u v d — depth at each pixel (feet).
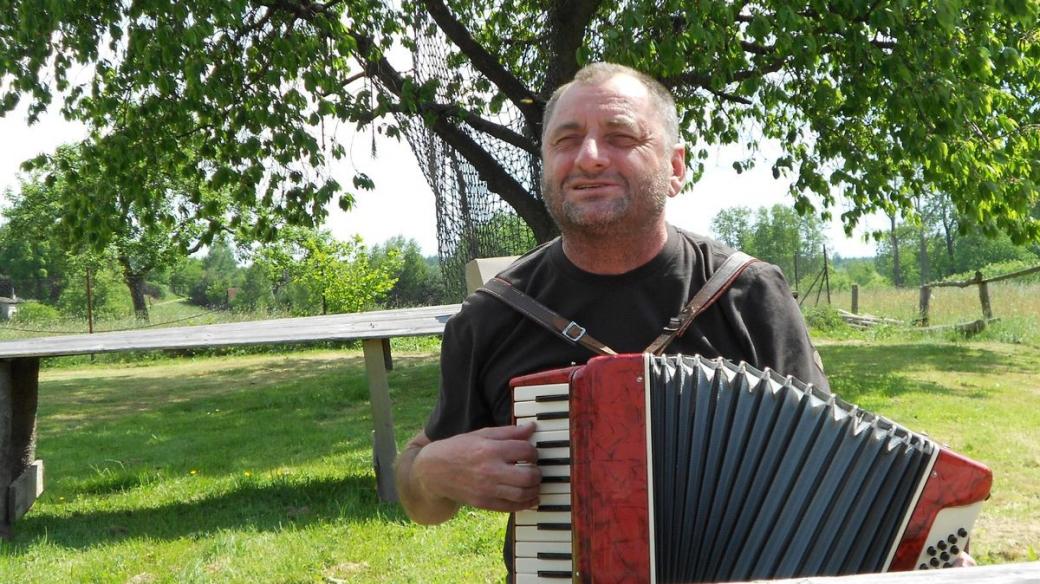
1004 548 15.80
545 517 6.15
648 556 5.54
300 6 31.35
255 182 32.76
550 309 7.36
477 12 38.27
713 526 5.78
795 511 5.72
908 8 27.32
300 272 89.10
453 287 26.58
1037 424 26.32
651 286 7.23
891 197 36.83
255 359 61.11
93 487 23.59
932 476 5.44
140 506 21.33
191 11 27.17
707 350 7.12
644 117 6.93
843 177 32.40
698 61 27.27
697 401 5.94
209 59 29.17
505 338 7.50
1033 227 29.89
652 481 5.60
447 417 7.77
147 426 34.42
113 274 144.56
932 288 65.72
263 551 17.17
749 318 7.27
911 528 5.43
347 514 19.34
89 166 34.14
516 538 6.22
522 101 30.30
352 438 28.76
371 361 19.89
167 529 19.08
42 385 50.75
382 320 19.79
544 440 6.17
